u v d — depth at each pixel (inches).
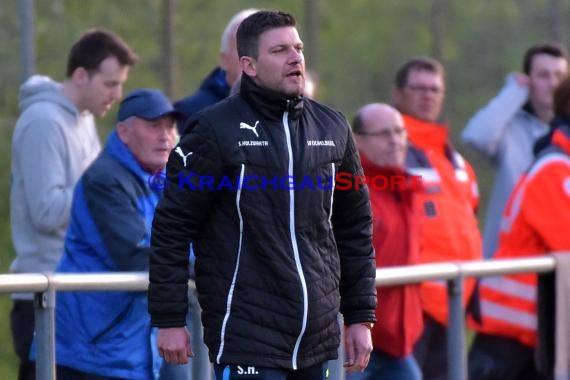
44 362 550.6
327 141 511.2
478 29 2362.2
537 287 791.1
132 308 612.7
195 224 504.7
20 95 707.4
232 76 707.4
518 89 938.1
